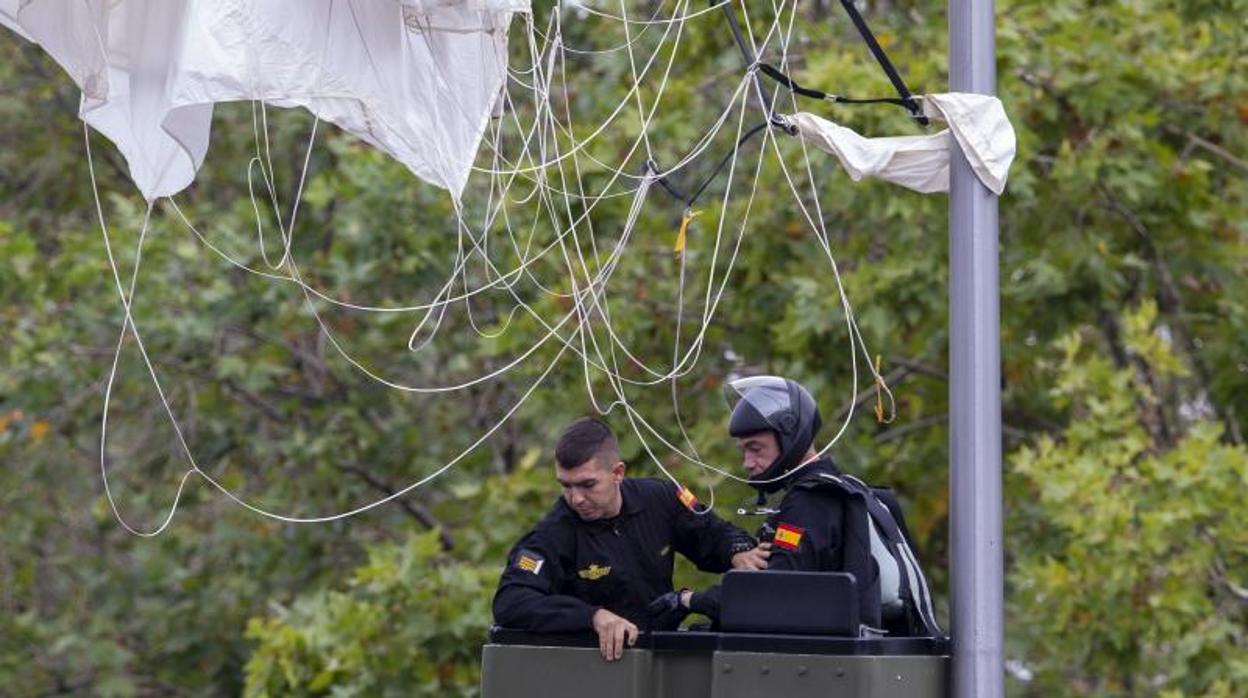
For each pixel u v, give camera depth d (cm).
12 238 4359
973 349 1889
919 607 1833
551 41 2177
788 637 1692
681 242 2061
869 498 1834
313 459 4453
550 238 3962
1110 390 3481
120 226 4438
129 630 4938
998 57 3603
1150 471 3391
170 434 4609
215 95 1748
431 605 3656
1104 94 3716
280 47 1777
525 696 1764
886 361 3888
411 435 4444
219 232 4309
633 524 1889
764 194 3819
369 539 4569
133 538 4903
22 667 4828
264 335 4381
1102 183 3803
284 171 4900
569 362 3862
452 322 4338
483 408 4494
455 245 4094
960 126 1922
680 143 3906
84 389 4422
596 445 1850
